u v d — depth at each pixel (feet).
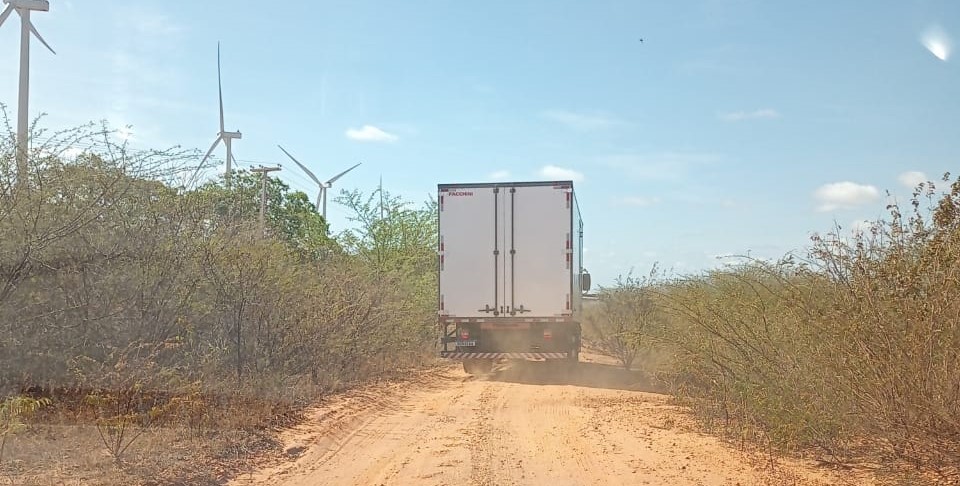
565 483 27.12
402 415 42.06
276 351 44.14
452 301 60.85
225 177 48.16
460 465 29.89
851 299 27.22
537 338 60.75
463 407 45.11
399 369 63.16
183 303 36.45
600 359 79.20
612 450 32.45
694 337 38.52
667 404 45.78
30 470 25.70
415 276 76.59
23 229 30.14
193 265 37.09
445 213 61.21
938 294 24.97
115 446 28.48
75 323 32.42
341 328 50.60
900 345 25.39
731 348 35.60
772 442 31.12
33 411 28.58
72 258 31.94
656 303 49.21
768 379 32.35
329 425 37.14
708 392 39.45
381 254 79.92
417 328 67.21
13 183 31.04
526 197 60.49
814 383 29.58
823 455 30.01
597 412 43.09
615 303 66.90
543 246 60.13
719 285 39.65
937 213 26.78
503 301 60.29
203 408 33.76
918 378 25.03
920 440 26.00
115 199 33.55
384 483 27.25
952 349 24.84
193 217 37.76
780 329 32.63
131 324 34.24
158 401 32.24
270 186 96.53
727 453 31.35
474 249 60.75
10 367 31.04
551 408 44.73
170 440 30.45
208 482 26.76
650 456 31.17
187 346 38.04
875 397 26.40
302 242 70.08
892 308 25.71
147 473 26.40
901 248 26.86
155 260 35.01
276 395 40.27
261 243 43.93
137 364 31.68
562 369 64.49
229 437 32.07
